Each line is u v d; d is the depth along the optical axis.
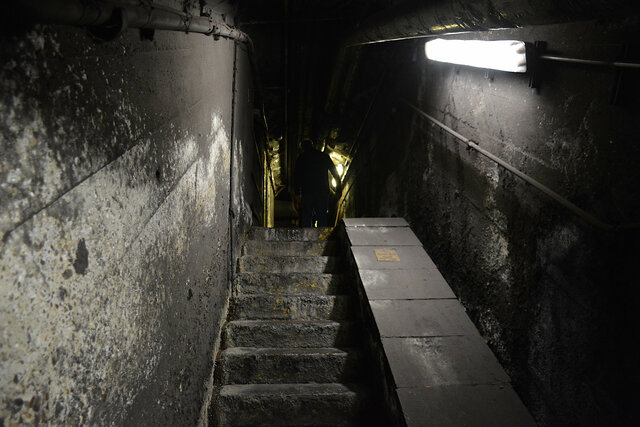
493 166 3.44
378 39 5.27
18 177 0.84
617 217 2.06
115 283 1.31
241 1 4.78
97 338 1.18
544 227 2.71
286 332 3.50
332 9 6.38
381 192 7.32
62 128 1.01
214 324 3.15
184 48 2.30
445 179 4.55
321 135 9.35
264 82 7.62
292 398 2.94
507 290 3.19
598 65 2.15
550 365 2.62
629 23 1.98
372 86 7.52
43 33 0.94
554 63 2.60
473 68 3.83
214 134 3.21
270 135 9.13
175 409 2.04
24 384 0.85
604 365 2.12
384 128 7.16
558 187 2.56
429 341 2.86
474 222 3.79
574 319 2.39
